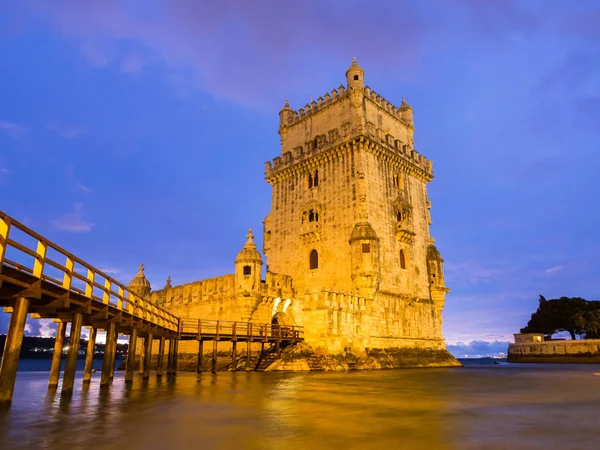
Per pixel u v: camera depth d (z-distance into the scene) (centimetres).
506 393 2062
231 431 1120
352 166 4984
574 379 3030
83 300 1848
